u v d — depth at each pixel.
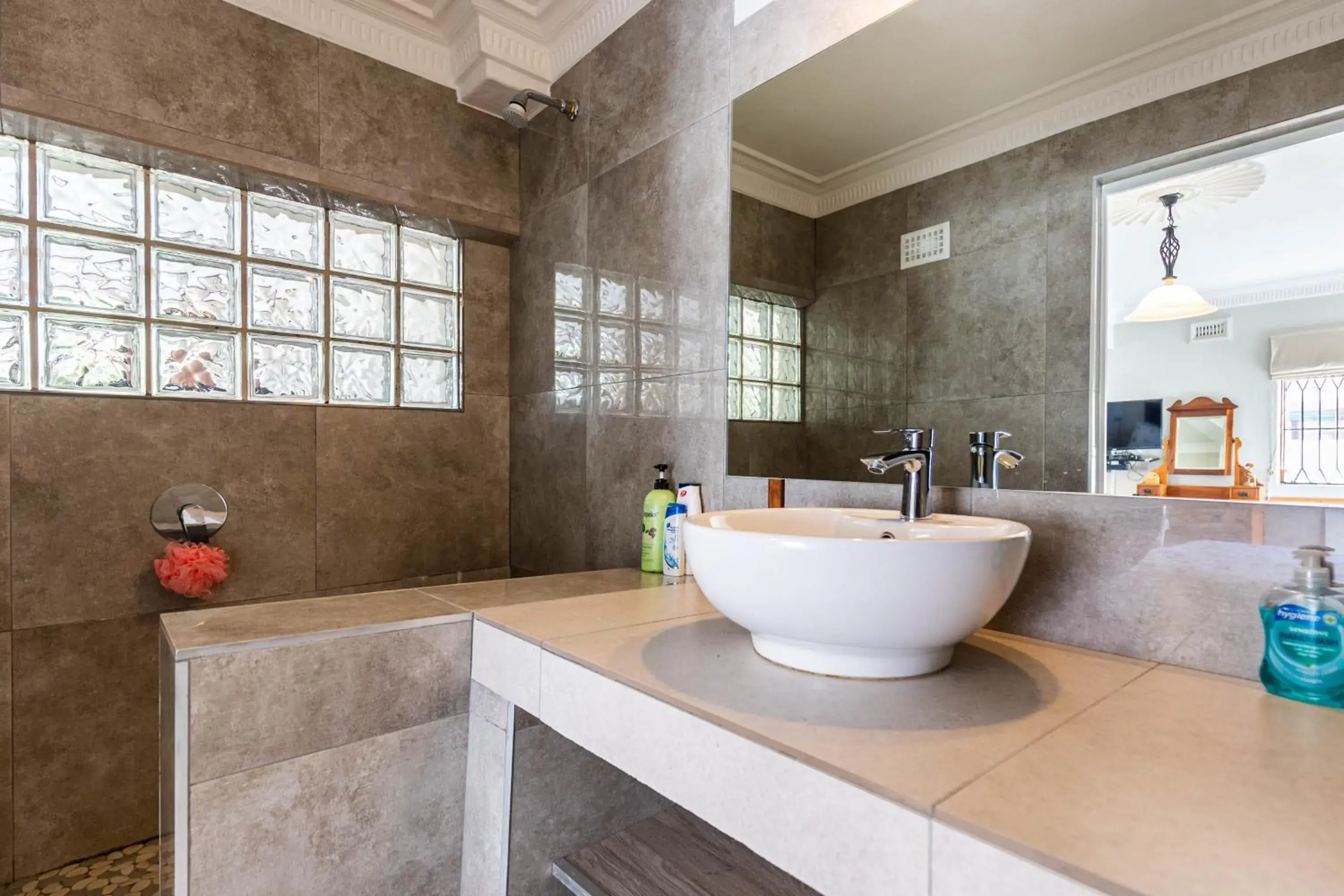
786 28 1.42
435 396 2.22
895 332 1.24
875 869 0.59
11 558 1.55
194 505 1.70
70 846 1.63
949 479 1.16
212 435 1.79
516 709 1.16
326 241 2.01
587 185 1.98
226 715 0.98
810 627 0.80
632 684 0.85
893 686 0.83
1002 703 0.78
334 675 1.08
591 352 1.96
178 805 0.94
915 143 1.21
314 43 1.88
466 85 2.11
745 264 1.50
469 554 2.25
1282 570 0.83
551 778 1.21
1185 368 0.90
